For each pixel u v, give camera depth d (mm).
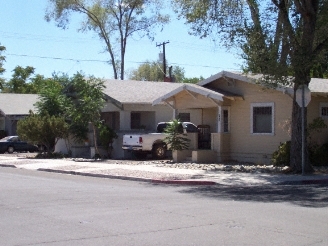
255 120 25641
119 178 20078
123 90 33875
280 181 18297
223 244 8359
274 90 24078
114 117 33688
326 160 23484
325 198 14172
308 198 14172
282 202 13305
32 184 17578
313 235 9062
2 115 46219
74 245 8305
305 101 19688
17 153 39219
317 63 19672
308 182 18531
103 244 8367
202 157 25922
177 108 28516
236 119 26422
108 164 25812
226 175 20109
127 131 31484
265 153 25016
